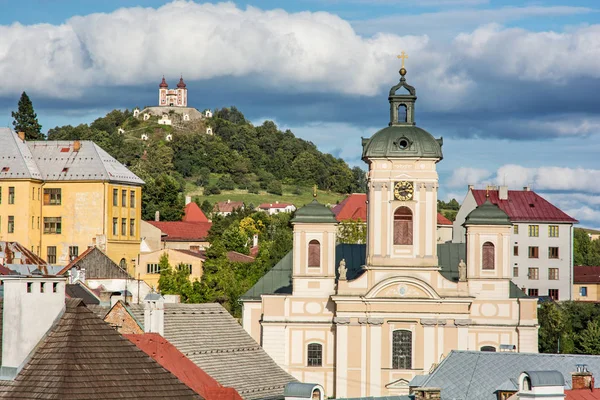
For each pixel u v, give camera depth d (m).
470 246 184.00
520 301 183.25
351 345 178.88
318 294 182.38
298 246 183.12
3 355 85.31
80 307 87.62
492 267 183.75
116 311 125.19
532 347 182.75
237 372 132.88
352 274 188.88
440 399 101.56
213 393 109.25
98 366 85.06
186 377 114.44
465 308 178.62
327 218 182.75
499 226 183.75
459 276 179.75
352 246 193.00
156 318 127.25
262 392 131.62
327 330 181.88
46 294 86.56
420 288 178.38
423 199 179.62
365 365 178.62
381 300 178.25
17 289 85.75
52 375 83.62
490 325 182.88
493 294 183.38
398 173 179.62
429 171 179.75
